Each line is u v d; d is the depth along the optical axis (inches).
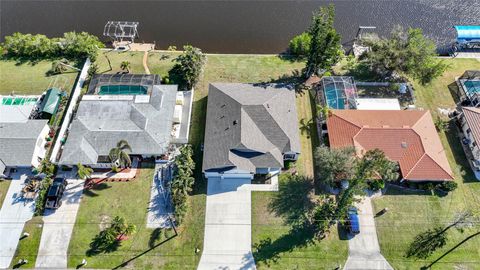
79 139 2493.8
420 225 2313.0
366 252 2220.7
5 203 2384.4
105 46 3314.5
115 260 2193.7
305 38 3147.1
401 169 2422.5
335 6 3619.6
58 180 2422.5
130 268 2170.3
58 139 2600.9
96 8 3607.3
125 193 2425.0
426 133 2561.5
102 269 2167.8
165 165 2534.5
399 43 2874.0
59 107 2819.9
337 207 2249.0
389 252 2220.7
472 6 3592.5
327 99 2795.3
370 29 3405.5
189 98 2864.2
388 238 2265.0
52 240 2256.4
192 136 2689.5
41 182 2433.6
